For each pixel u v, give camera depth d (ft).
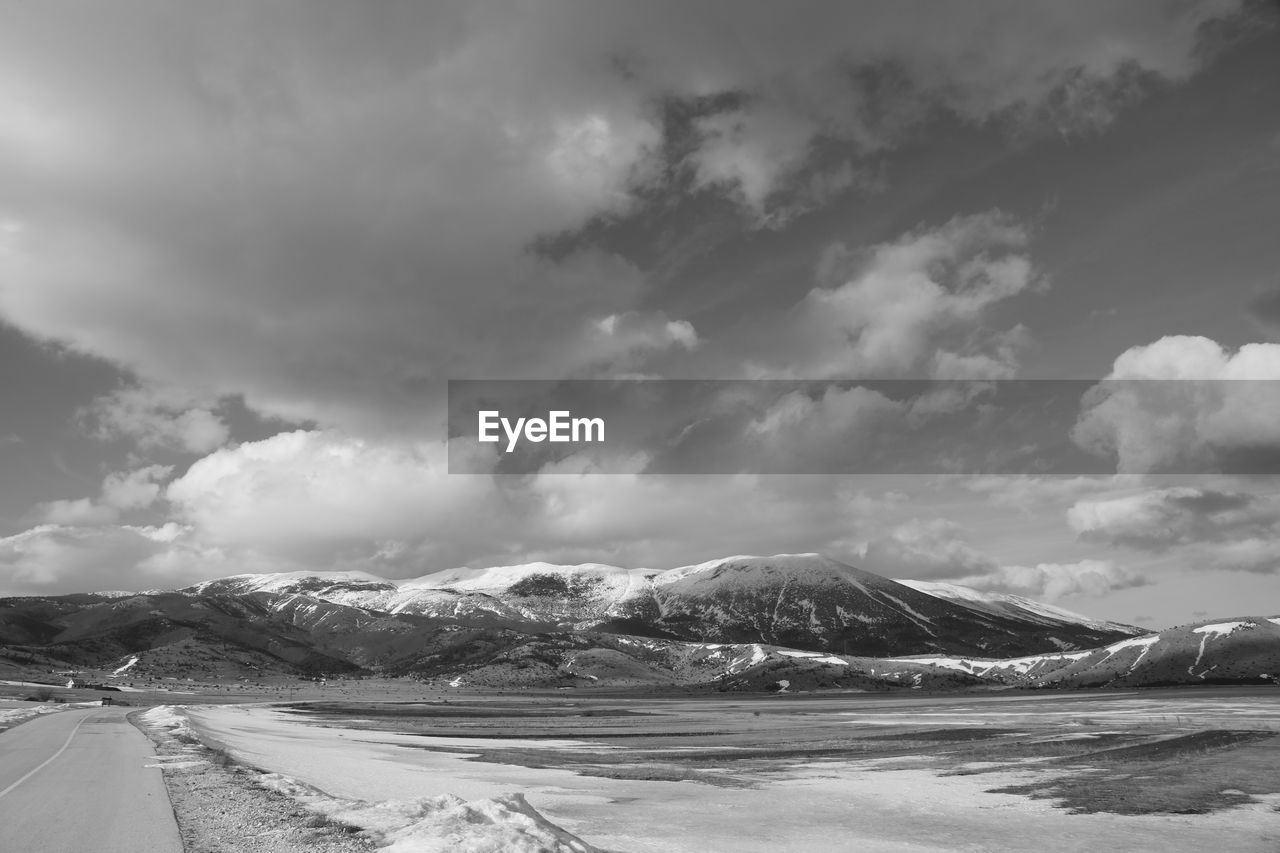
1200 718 361.51
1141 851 102.37
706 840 104.83
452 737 330.54
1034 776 178.50
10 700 521.24
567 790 155.63
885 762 215.10
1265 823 120.47
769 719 473.67
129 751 163.73
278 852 70.13
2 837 73.77
